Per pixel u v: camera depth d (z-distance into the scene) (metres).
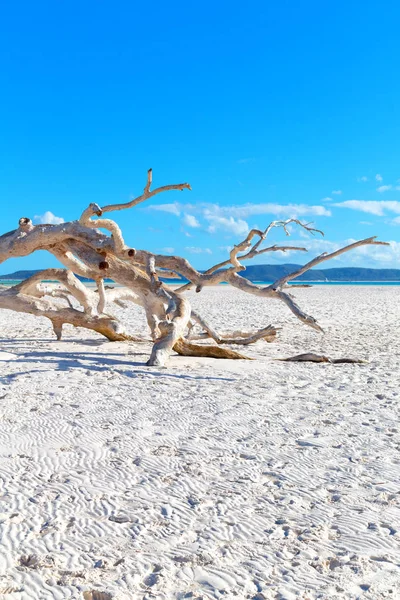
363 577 3.13
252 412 6.90
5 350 12.02
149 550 3.43
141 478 4.62
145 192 11.74
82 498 4.20
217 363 11.02
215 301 35.69
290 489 4.43
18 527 3.71
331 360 11.49
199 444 5.54
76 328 17.89
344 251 12.34
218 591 2.98
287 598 2.92
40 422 6.26
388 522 3.82
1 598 2.90
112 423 6.27
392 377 9.61
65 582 3.05
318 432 6.03
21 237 12.59
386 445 5.58
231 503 4.14
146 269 11.97
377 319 23.25
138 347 13.16
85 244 12.48
